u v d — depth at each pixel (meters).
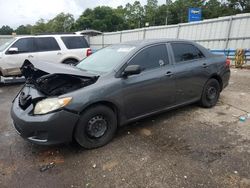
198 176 2.84
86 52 9.43
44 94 3.31
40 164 3.20
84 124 3.34
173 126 4.27
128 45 4.26
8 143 3.82
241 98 5.98
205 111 4.99
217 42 13.64
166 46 4.35
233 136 3.84
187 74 4.48
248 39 12.06
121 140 3.78
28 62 3.91
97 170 3.03
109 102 3.51
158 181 2.78
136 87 3.76
